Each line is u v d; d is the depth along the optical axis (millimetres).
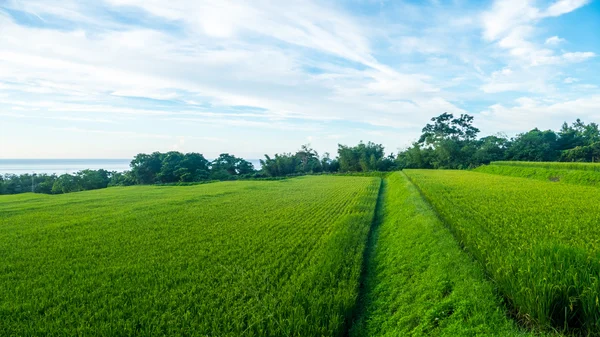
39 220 17469
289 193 30797
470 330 5508
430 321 6246
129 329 6023
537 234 9406
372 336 6496
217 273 8898
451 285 7312
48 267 9695
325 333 6027
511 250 7832
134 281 8414
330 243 11617
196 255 10633
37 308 7039
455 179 33031
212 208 21047
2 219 17828
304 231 13875
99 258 10555
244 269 9203
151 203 24094
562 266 5922
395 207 20062
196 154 80625
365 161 80562
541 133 72125
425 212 14992
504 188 23234
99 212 20031
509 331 5312
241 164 87562
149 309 6926
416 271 8820
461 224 11211
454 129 93125
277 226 15031
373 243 13117
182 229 14617
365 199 24781
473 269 7695
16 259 10547
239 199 26141
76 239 13023
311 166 88938
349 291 7660
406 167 80812
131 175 73500
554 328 5270
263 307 6738
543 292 5398
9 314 6824
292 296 7250
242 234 13508
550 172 34438
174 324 6266
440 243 10086
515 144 69750
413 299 7395
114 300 7254
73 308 7074
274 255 10500
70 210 21047
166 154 76500
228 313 6523
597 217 11648
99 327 6215
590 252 6859
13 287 8234
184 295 7430
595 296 5148
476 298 6340
